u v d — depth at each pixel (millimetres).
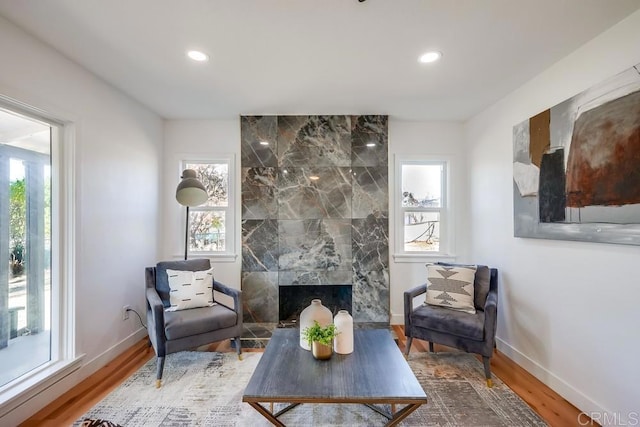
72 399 2055
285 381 1579
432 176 3678
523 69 2354
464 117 3479
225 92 2807
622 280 1729
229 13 1712
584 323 1970
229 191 3598
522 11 1696
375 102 3047
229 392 2148
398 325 3510
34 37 1938
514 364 2592
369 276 3441
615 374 1764
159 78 2523
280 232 3430
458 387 2221
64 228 2250
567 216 2070
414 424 1815
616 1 1607
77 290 2271
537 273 2400
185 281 2727
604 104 1811
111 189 2672
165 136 3578
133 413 1916
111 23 1804
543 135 2303
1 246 1923
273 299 3400
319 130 3439
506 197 2828
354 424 1823
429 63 2277
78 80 2299
